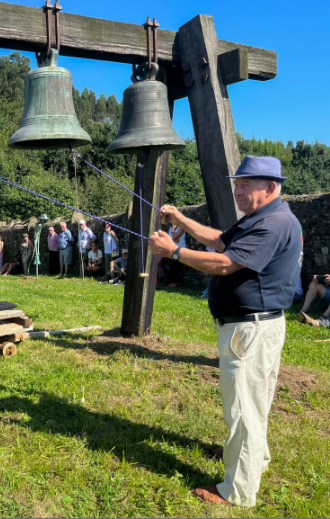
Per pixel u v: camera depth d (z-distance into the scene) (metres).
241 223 2.94
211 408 4.18
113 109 94.56
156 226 5.81
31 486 2.98
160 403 4.26
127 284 6.09
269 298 2.85
